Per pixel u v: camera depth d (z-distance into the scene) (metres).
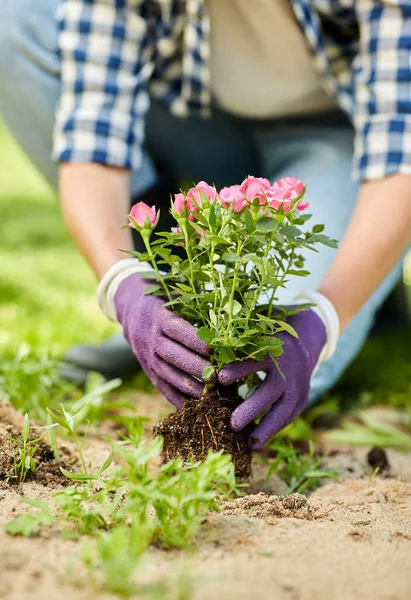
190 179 2.43
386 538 1.51
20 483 1.59
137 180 2.21
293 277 1.90
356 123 1.90
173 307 1.63
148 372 1.65
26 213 5.26
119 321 1.70
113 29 1.94
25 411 1.85
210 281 1.59
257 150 2.31
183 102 2.10
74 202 1.84
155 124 2.30
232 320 1.54
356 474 1.79
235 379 1.58
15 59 2.14
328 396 2.17
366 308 2.00
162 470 1.47
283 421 1.61
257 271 1.59
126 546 1.40
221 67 2.09
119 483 1.49
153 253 1.59
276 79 2.09
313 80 2.09
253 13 2.02
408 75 1.82
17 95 2.17
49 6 2.15
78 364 2.13
